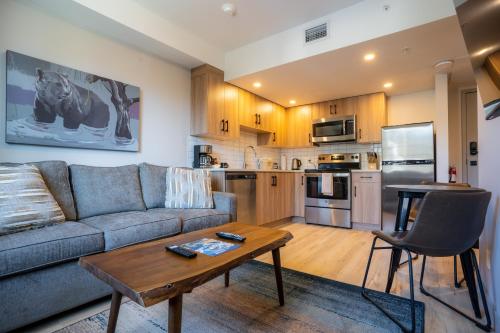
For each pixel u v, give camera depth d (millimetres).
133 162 2840
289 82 3623
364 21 2494
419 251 1380
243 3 2502
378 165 4246
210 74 3352
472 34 1309
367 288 1836
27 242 1343
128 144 2744
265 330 1350
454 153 3859
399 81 3580
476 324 1415
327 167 4629
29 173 1729
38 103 2119
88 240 1564
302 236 3361
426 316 1499
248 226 1822
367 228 3779
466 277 1531
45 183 1903
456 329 1381
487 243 1634
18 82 2025
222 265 1095
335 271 2156
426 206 1298
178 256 1192
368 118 4113
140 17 2539
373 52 2723
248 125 3973
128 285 882
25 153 2092
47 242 1393
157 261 1123
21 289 1308
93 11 2209
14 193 1574
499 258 1344
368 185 3758
